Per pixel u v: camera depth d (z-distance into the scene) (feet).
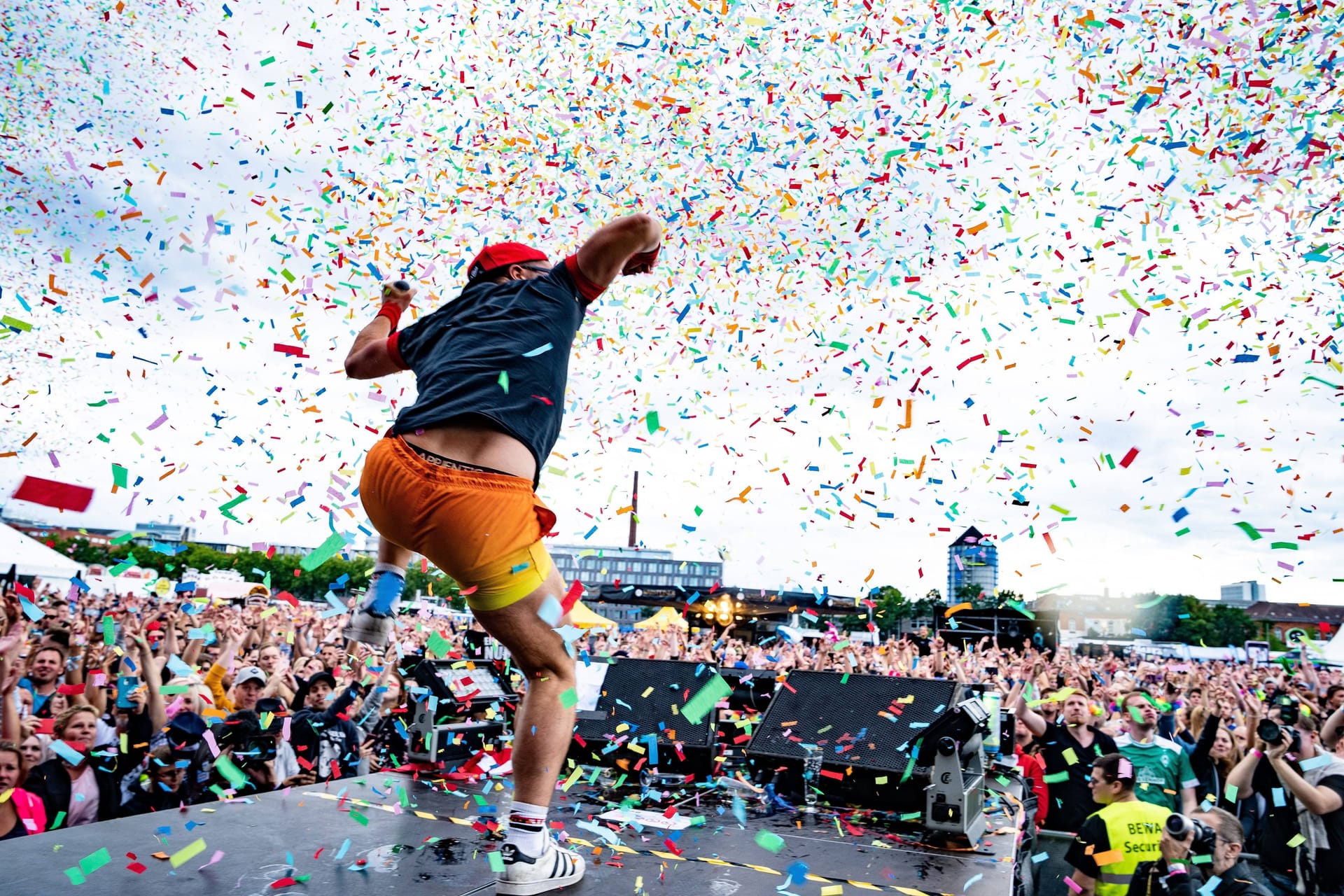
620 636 29.40
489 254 5.89
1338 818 15.31
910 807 7.68
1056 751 16.29
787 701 8.94
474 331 5.19
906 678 8.64
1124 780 12.90
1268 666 27.50
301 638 22.18
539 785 4.88
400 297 6.59
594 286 5.52
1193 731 18.90
